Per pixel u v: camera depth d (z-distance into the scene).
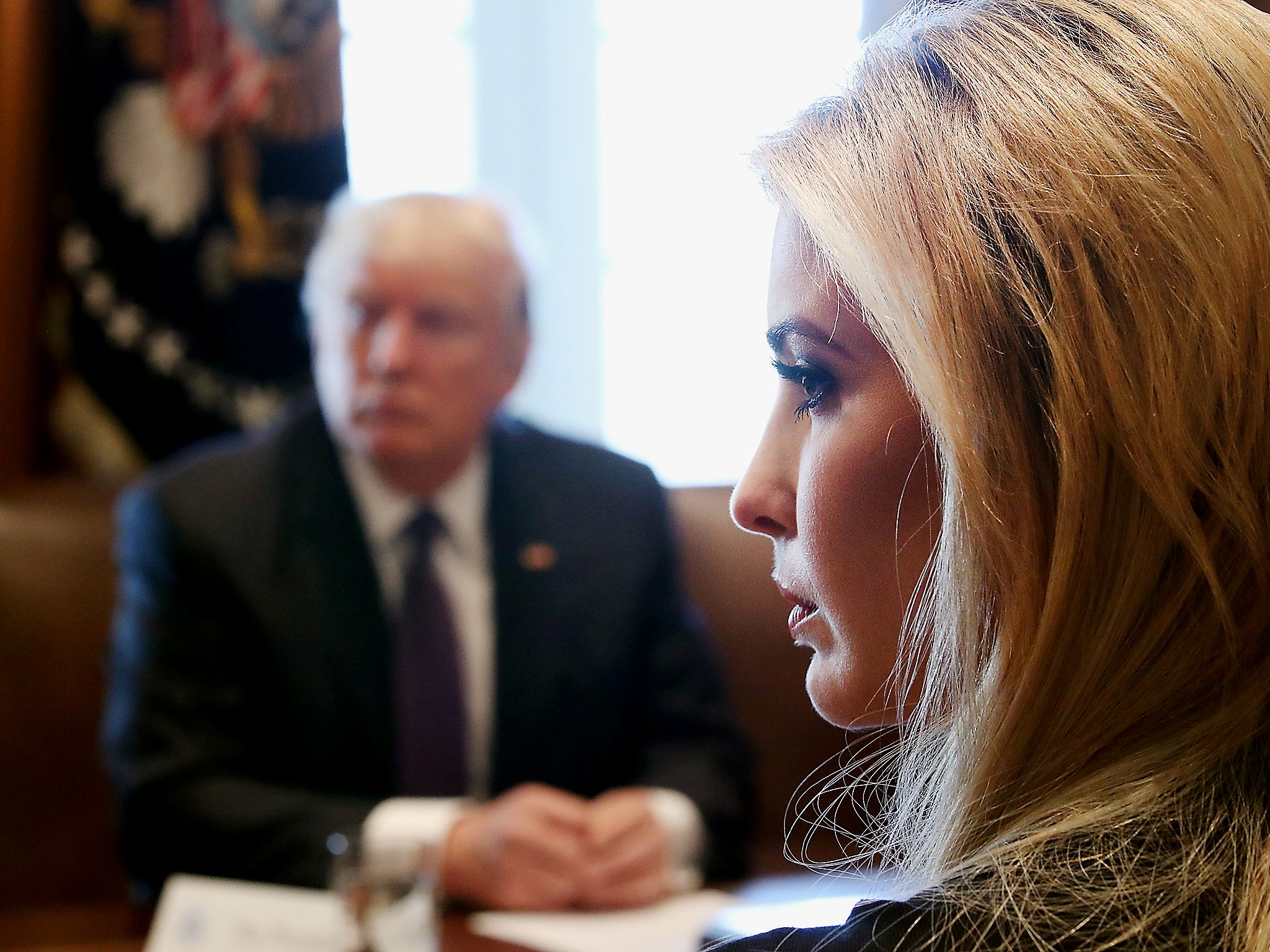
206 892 1.15
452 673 1.59
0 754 1.60
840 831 0.62
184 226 2.12
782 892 1.31
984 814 0.46
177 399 2.12
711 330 2.50
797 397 0.53
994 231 0.44
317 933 1.09
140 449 2.12
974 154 0.45
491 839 1.24
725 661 1.76
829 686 0.53
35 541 1.67
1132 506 0.44
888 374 0.48
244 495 1.60
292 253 2.15
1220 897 0.40
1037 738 0.45
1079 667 0.45
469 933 1.14
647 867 1.25
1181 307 0.43
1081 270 0.43
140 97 2.10
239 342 2.14
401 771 1.55
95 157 2.10
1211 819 0.42
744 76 2.46
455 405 1.60
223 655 1.53
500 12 2.47
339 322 1.61
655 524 1.73
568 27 2.51
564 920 1.19
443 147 2.47
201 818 1.37
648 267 2.52
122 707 1.49
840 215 0.46
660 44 2.48
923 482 0.48
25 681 1.62
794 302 0.50
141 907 1.21
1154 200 0.43
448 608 1.61
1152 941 0.38
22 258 2.06
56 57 2.10
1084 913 0.39
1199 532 0.43
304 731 1.52
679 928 1.16
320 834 1.33
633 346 2.52
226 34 2.12
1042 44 0.46
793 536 0.54
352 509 1.61
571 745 1.61
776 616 1.77
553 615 1.63
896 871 0.53
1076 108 0.44
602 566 1.67
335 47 2.17
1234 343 0.43
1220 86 0.44
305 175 2.16
